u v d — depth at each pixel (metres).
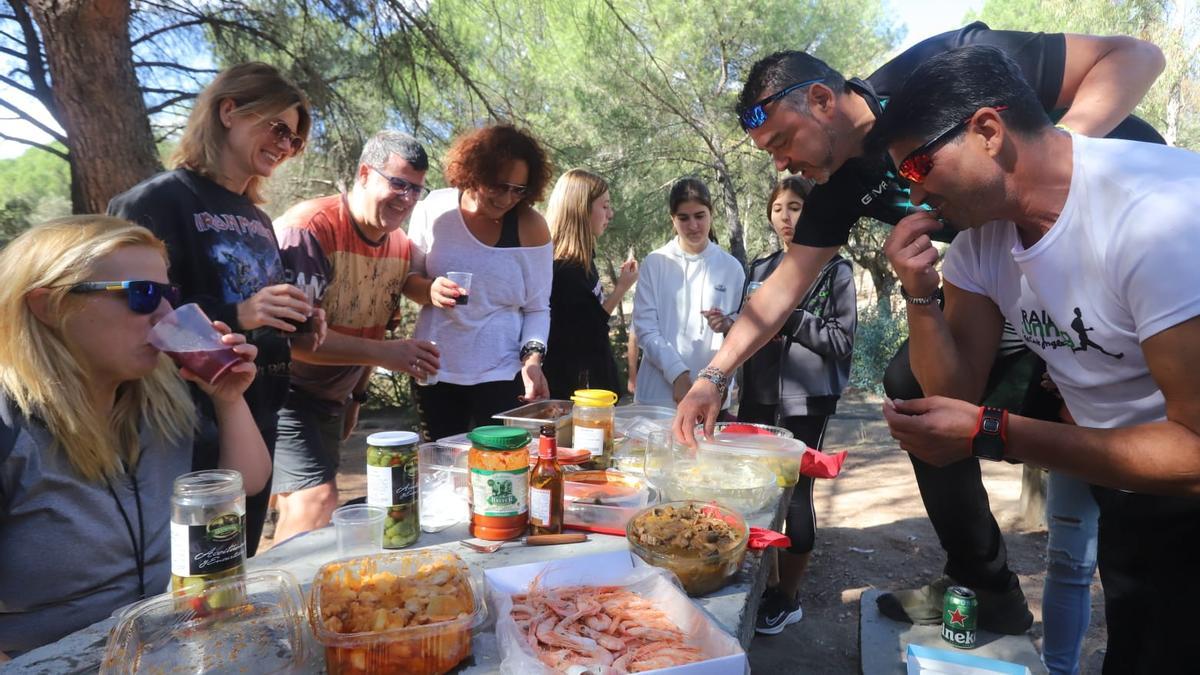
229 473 1.26
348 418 3.25
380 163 2.54
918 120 1.33
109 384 1.41
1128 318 1.33
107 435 1.41
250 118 2.11
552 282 3.31
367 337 2.86
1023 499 4.10
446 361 2.91
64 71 4.29
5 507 1.31
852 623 3.07
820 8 9.34
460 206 2.91
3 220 6.39
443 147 6.53
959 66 1.32
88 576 1.39
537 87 8.24
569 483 1.77
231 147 2.13
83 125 4.36
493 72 7.05
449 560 1.17
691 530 1.38
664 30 8.97
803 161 2.01
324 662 1.04
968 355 1.78
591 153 8.91
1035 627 2.91
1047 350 1.57
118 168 4.43
